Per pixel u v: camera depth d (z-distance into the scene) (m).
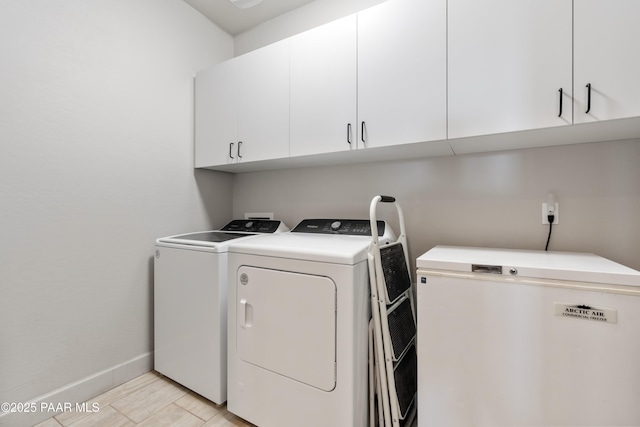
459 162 1.66
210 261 1.52
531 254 1.28
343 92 1.54
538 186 1.48
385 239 1.53
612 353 0.87
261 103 1.83
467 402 1.05
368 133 1.47
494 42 1.19
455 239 1.67
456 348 1.07
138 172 1.83
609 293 0.87
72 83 1.53
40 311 1.43
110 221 1.70
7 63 1.31
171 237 1.85
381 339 1.24
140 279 1.85
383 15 1.43
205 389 1.55
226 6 2.12
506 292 1.00
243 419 1.44
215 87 2.04
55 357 1.48
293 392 1.26
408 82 1.37
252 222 2.21
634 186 1.30
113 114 1.70
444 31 1.29
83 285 1.58
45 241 1.44
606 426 0.88
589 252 1.37
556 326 0.93
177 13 2.03
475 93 1.23
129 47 1.77
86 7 1.58
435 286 1.10
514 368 0.98
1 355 1.31
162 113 1.95
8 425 1.32
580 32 1.06
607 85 1.02
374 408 1.28
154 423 1.42
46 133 1.44
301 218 2.18
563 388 0.93
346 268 1.14
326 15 2.01
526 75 1.14
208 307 1.53
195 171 2.18
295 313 1.25
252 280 1.37
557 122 1.09
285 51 1.74
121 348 1.75
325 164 2.03
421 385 1.12
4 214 1.32
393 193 1.84
